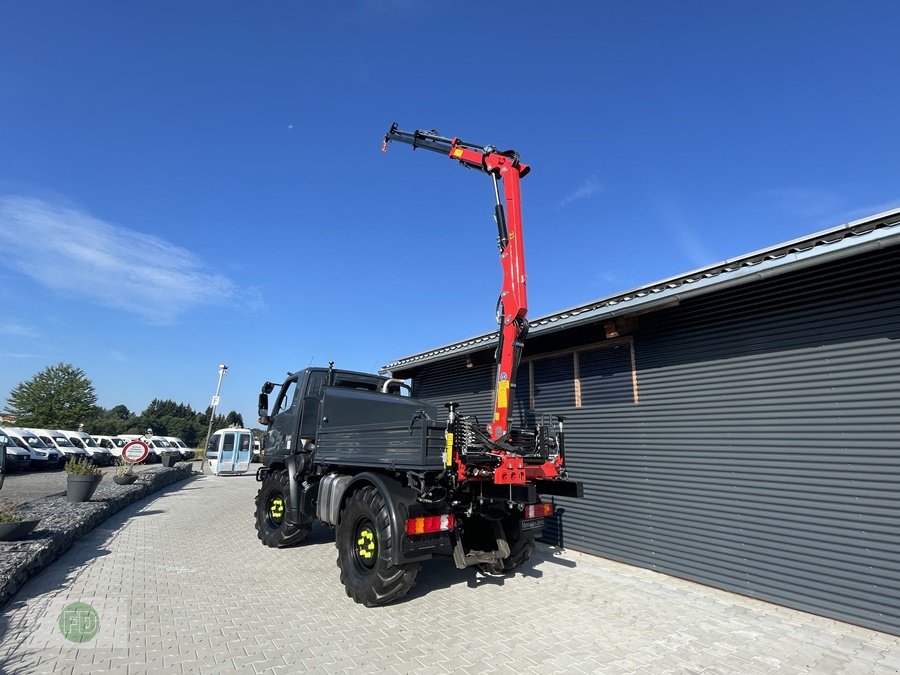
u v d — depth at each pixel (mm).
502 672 3391
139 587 4988
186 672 3213
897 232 3824
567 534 7102
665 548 5824
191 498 13148
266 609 4516
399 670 3371
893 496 4184
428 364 10664
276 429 7914
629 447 6426
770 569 4867
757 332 5289
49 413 40562
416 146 7016
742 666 3531
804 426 4805
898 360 4266
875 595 4184
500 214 5680
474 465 4766
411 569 4566
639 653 3723
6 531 5457
